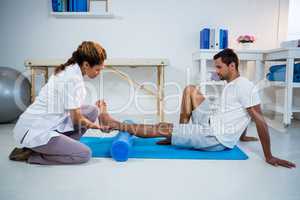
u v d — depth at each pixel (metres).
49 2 3.07
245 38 3.00
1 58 3.14
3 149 1.86
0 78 2.61
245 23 3.15
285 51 2.50
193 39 3.15
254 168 1.48
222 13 3.13
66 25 3.11
